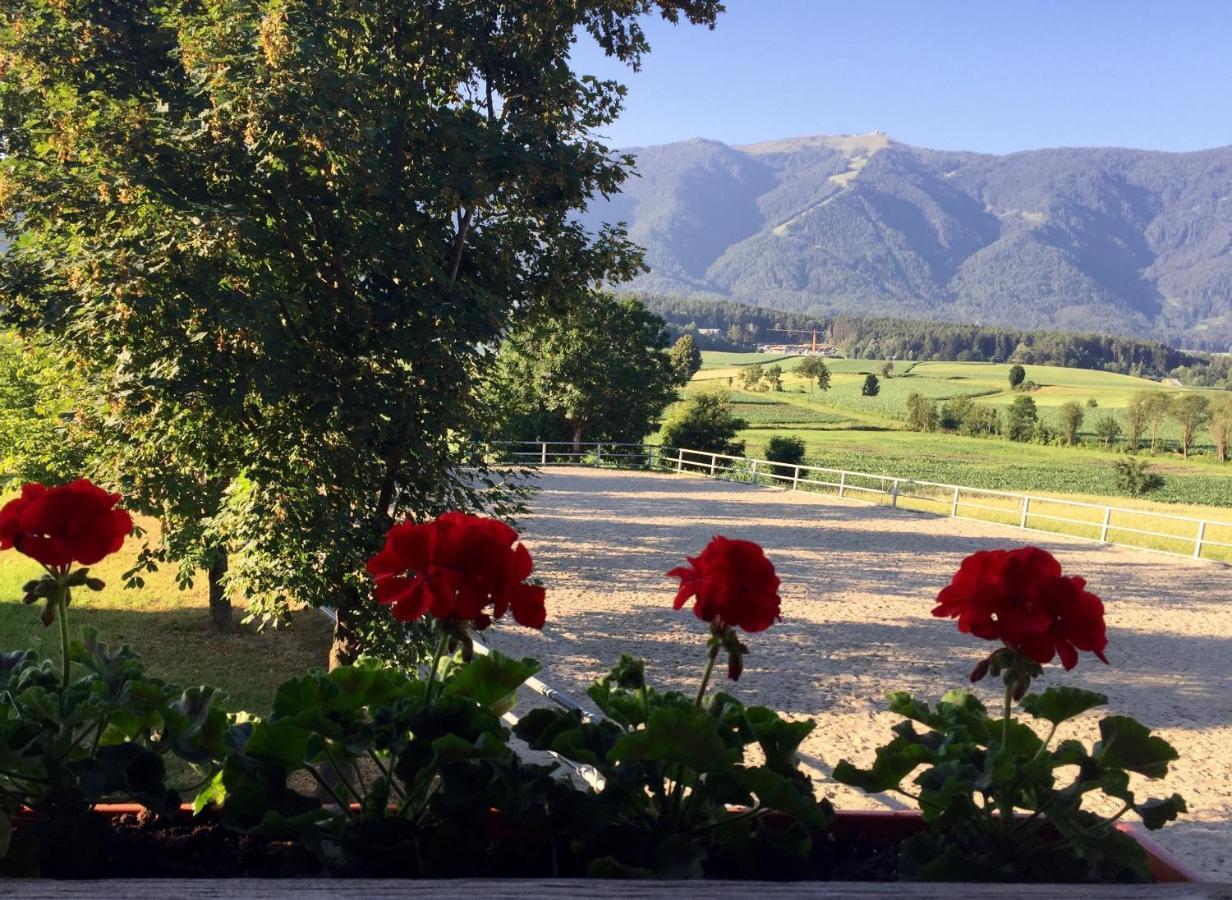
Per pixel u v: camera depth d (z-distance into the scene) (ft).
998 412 362.53
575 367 149.28
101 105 30.55
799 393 520.01
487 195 31.68
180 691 7.40
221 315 27.48
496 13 34.68
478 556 6.17
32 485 6.91
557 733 6.68
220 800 7.14
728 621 6.71
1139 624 51.08
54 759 6.61
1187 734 32.19
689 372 281.54
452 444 33.50
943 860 6.09
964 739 6.87
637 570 61.77
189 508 35.96
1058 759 6.41
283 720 6.11
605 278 36.76
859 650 43.24
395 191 31.09
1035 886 4.96
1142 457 305.12
